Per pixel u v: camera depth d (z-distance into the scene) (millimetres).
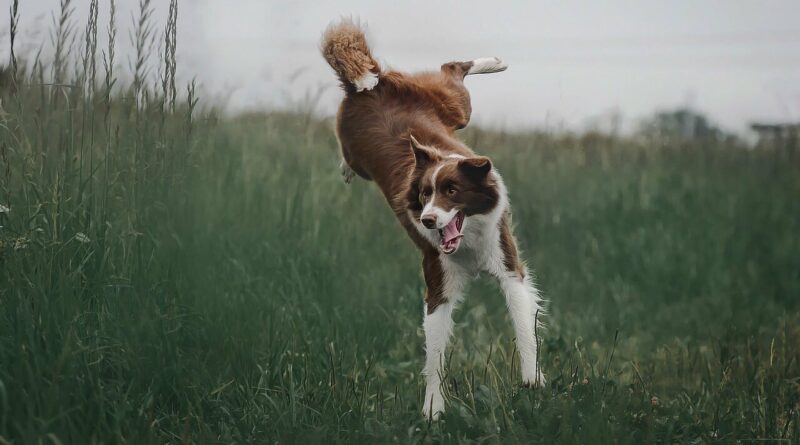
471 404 4504
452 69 6195
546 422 4109
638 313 8031
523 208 9891
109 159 4926
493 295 7766
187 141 5203
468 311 7109
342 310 6309
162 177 5039
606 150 12375
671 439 4285
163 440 3998
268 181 8148
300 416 4289
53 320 4051
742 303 8188
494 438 4051
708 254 9414
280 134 9273
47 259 4312
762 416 4645
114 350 4230
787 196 11570
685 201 10820
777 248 9836
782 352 5887
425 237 4973
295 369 5008
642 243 9461
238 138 8781
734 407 4723
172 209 5113
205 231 6191
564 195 10453
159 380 4223
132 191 4879
